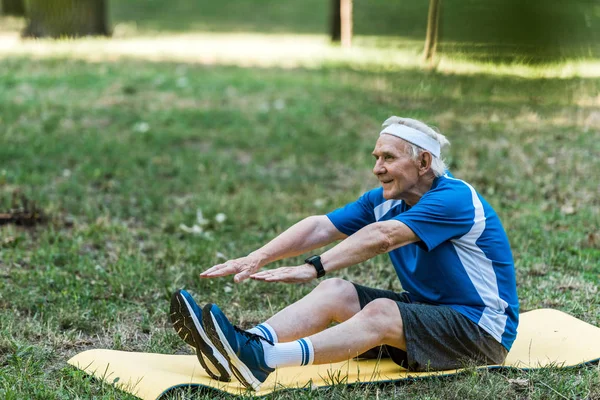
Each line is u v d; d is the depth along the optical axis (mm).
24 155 12484
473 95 14273
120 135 14180
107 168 11992
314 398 5207
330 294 5590
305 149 13562
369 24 22109
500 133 13438
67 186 10922
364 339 5273
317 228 5832
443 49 14133
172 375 5387
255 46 26766
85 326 6609
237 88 18547
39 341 6297
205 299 7336
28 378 5500
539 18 8125
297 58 23359
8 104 15961
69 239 8820
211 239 9000
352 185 11648
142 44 26375
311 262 5242
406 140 5496
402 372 5586
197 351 5242
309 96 17609
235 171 12219
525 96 14086
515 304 5652
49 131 14125
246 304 7215
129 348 6281
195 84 18891
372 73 18438
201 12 37125
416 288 5688
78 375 5477
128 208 10195
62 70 20016
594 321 6742
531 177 11328
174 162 12539
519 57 12414
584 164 11852
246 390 5219
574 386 5398
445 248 5461
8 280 7586
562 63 13703
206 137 14328
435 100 14625
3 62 20844
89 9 26688
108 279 7637
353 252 5266
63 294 7156
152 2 38688
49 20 25984
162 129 14648
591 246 8695
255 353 5125
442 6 13641
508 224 9391
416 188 5590
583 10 13391
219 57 23734
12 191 10586
